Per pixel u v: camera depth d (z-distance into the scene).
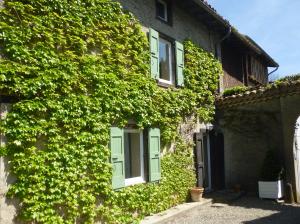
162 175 8.73
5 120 5.40
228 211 8.97
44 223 5.72
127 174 8.17
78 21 6.79
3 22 5.53
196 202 9.58
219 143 11.97
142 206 7.84
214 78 11.60
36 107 5.73
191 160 10.00
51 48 6.19
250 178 11.49
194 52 10.76
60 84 6.19
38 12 6.10
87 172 6.62
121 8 7.96
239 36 12.60
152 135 8.35
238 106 10.97
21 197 5.48
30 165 5.59
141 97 7.95
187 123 9.99
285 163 10.19
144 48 8.52
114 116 7.24
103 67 7.18
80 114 6.49
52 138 5.98
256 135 11.17
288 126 10.09
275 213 8.75
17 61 5.65
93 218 6.65
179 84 9.70
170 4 10.02
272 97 9.86
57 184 5.96
